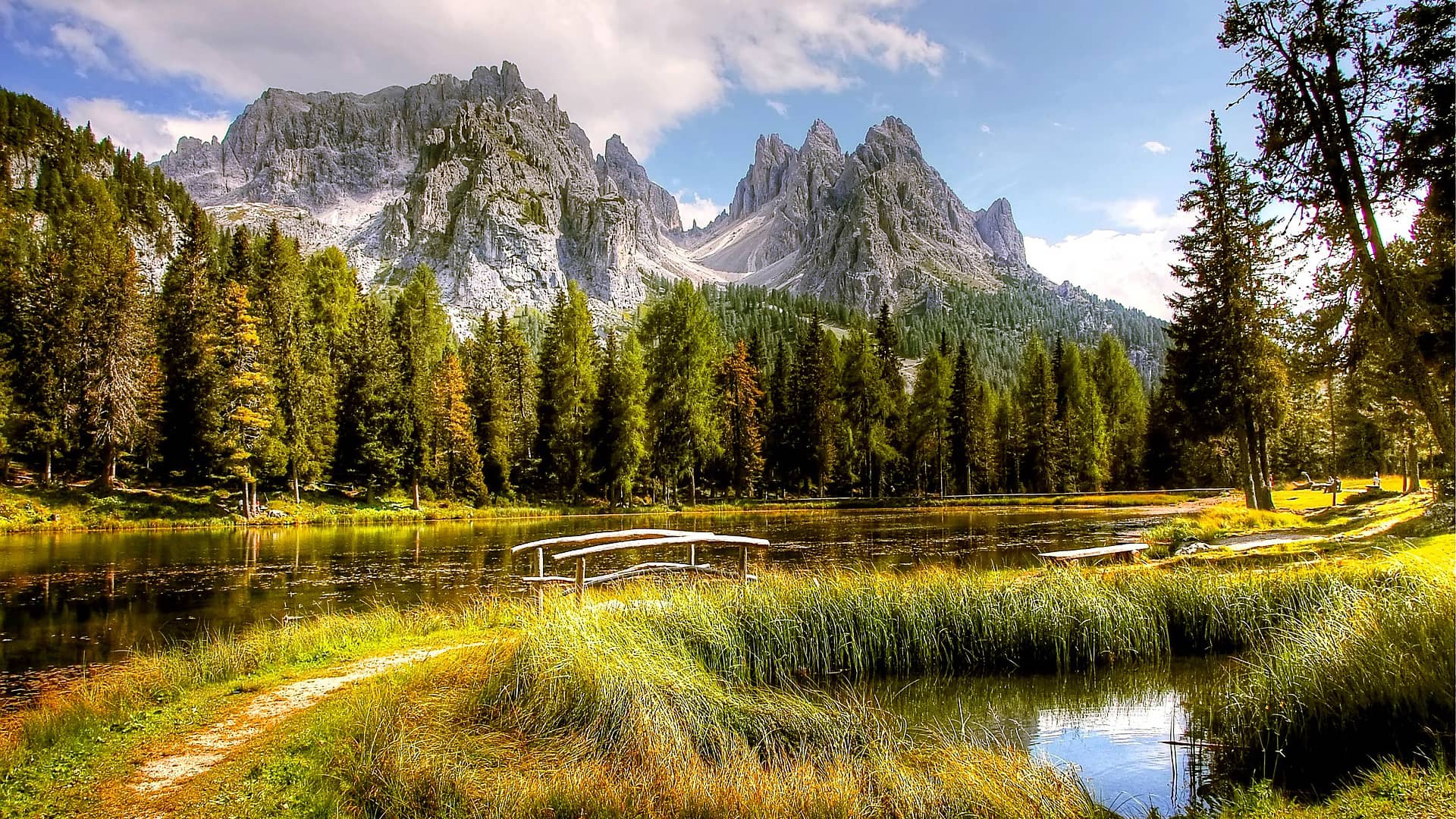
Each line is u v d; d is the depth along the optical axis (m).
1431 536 16.97
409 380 54.69
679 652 11.23
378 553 28.59
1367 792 6.13
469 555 27.95
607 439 57.06
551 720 8.19
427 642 12.05
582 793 6.53
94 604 17.80
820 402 66.31
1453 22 11.62
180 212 139.25
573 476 60.16
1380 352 14.91
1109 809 6.86
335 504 49.12
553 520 47.44
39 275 43.62
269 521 42.84
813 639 12.48
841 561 24.39
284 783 6.52
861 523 41.91
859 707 10.01
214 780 6.62
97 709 8.64
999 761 7.62
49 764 7.07
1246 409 33.56
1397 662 7.74
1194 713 9.97
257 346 44.66
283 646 11.70
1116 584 14.49
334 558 26.84
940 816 6.50
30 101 125.50
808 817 6.38
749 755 7.80
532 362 71.12
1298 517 30.16
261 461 44.22
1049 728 9.66
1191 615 13.60
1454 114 11.49
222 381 43.62
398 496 54.12
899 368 75.94
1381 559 14.51
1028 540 30.52
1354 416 37.84
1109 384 82.00
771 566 22.83
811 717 8.89
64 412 41.62
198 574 22.64
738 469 65.25
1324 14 12.81
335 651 11.62
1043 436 71.88
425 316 74.62
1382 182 12.61
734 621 12.52
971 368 70.62
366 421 52.78
